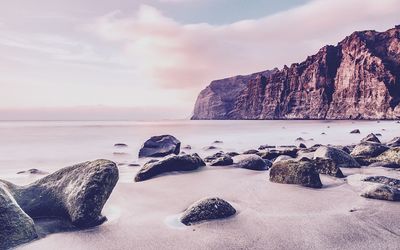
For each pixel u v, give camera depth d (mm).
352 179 9984
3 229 5289
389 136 36500
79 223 6078
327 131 53094
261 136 43500
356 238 5398
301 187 9156
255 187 9289
